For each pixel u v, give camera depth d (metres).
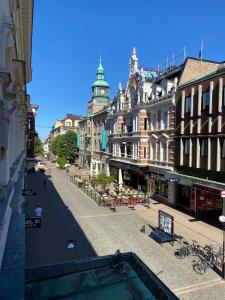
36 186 43.25
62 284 6.41
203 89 24.28
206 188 23.86
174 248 17.62
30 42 14.38
